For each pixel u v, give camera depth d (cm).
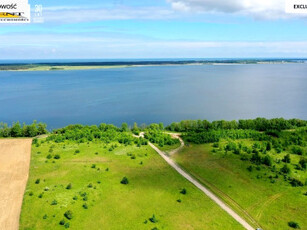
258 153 10419
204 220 6625
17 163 9731
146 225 6347
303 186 8238
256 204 7369
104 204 7138
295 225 6450
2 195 7531
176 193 7819
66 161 9938
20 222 6362
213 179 8712
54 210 6775
